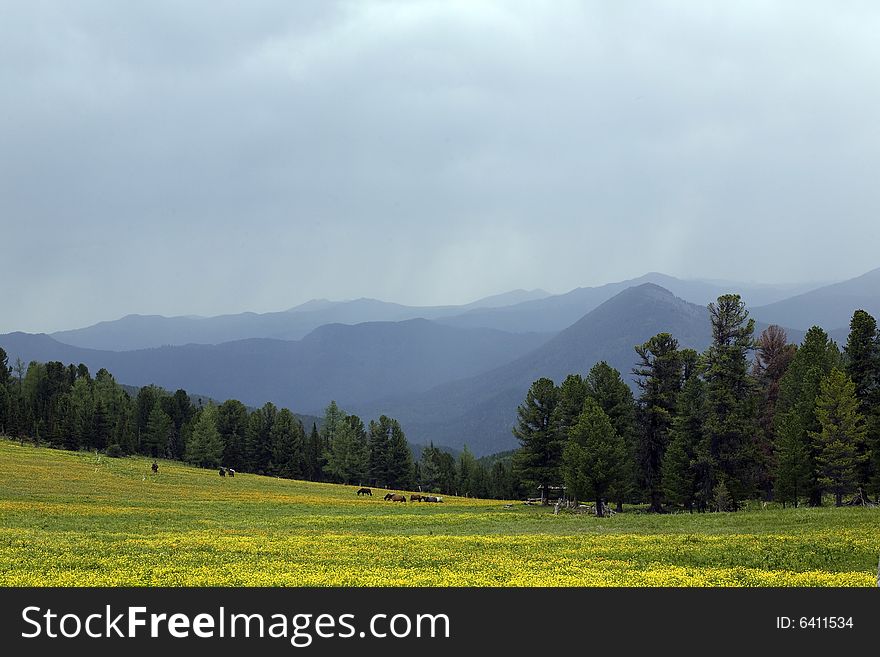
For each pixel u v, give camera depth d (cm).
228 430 17275
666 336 7919
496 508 8056
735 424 6938
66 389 19000
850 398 6328
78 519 5122
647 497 8162
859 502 6925
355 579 2625
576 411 8362
